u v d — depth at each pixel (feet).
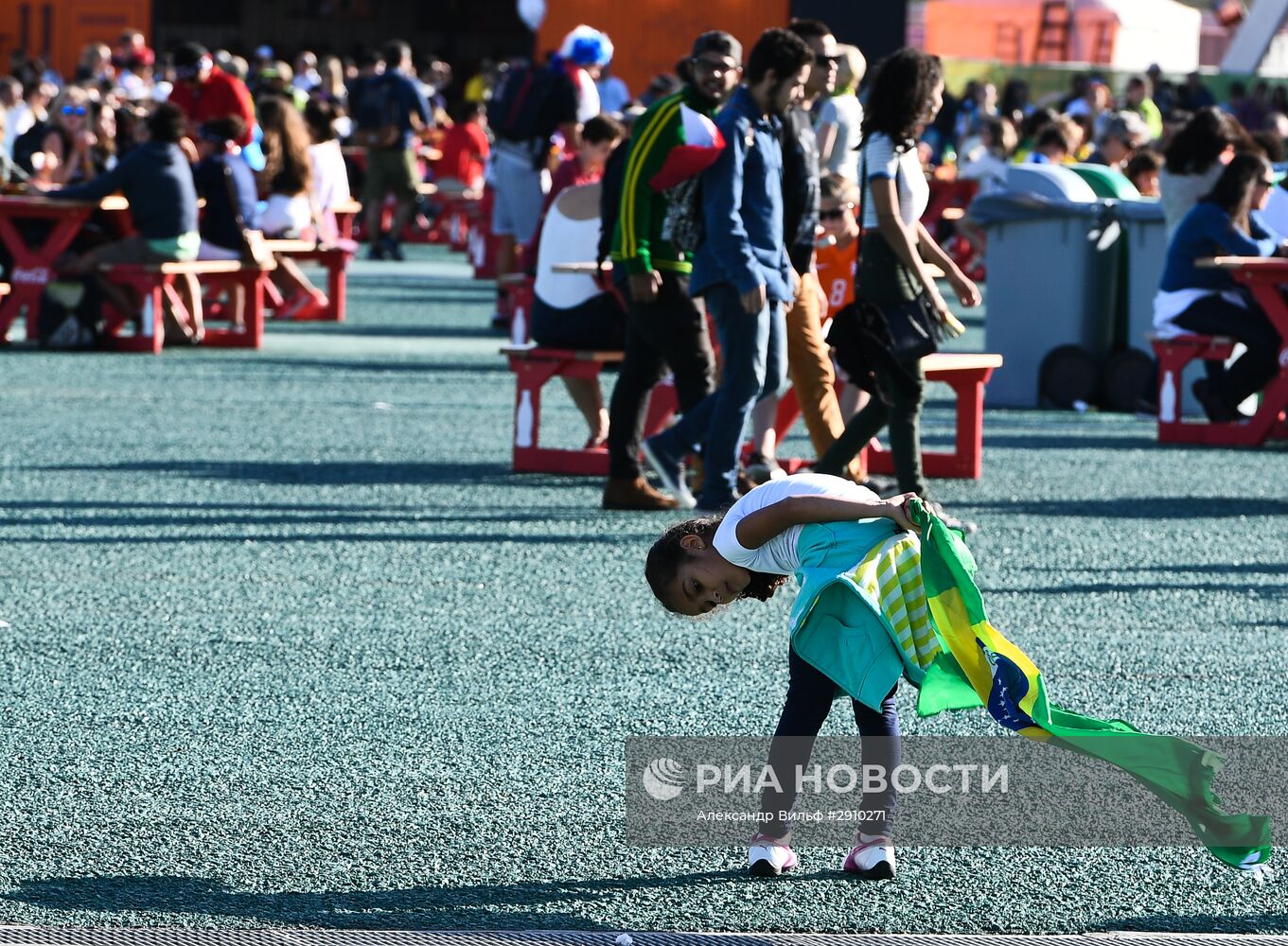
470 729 28.14
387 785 25.48
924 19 178.40
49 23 224.33
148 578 38.88
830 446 47.16
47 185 93.76
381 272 135.13
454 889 21.83
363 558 41.37
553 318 54.65
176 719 28.48
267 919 20.72
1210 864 22.95
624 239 45.39
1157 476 55.67
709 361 47.06
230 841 23.26
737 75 44.98
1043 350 73.46
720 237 43.60
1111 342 73.72
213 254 86.48
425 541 43.52
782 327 46.16
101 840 23.20
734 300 44.37
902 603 22.12
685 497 47.37
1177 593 38.83
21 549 41.68
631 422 48.03
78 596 37.06
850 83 56.24
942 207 135.23
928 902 21.62
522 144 98.27
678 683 31.04
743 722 28.73
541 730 28.14
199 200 86.33
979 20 182.19
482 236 131.23
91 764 26.16
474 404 70.03
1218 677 31.86
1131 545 44.27
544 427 63.82
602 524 46.19
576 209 54.44
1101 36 184.96
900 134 43.65
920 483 45.91
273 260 95.30
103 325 84.58
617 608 36.65
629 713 29.14
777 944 20.03
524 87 97.66
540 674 31.50
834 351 45.14
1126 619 36.37
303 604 36.63
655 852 23.12
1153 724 28.84
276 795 25.02
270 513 46.85
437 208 171.01
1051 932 20.75
